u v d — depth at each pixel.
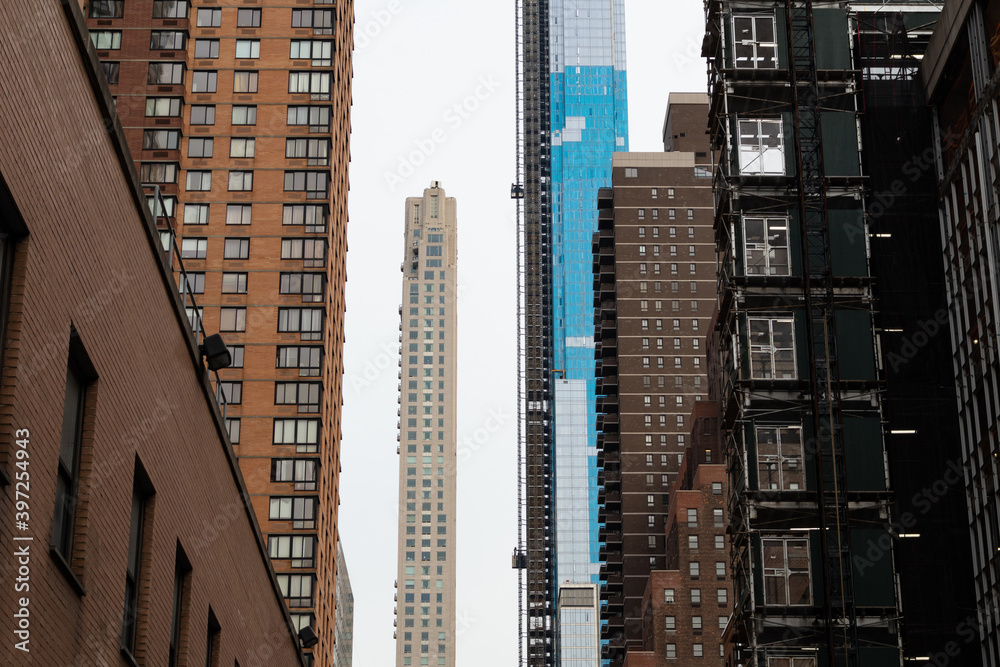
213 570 40.03
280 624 57.22
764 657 75.12
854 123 85.62
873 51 88.38
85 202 26.12
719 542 178.25
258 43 124.94
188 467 36.16
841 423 78.88
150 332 31.73
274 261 118.56
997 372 71.00
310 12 126.00
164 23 122.81
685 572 177.25
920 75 86.56
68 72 25.05
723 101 88.88
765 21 89.31
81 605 25.94
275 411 114.50
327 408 119.50
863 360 80.50
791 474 79.00
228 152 121.38
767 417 80.12
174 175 119.50
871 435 79.00
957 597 75.38
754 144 86.44
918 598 75.44
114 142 28.17
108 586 27.88
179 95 121.25
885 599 75.38
